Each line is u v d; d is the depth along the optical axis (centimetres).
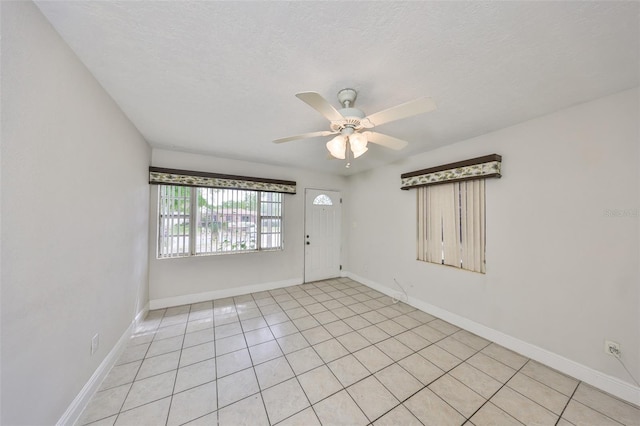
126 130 205
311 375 179
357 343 224
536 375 181
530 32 108
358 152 165
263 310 300
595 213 171
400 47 119
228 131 238
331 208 450
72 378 133
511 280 216
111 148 177
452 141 261
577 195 179
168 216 304
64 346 125
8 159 89
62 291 123
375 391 164
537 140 200
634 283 155
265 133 242
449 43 116
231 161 345
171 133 244
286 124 220
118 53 126
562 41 114
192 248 318
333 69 138
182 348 214
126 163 207
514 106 181
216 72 142
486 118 202
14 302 93
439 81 149
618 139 161
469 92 162
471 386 169
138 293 251
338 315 287
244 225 358
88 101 144
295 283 409
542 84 152
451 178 260
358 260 431
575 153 180
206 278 333
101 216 164
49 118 111
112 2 94
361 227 425
